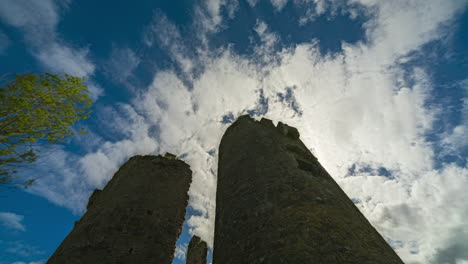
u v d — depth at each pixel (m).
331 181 8.09
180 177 13.82
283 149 9.02
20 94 5.85
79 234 9.94
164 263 10.07
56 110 6.40
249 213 6.81
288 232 5.60
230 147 10.69
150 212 11.11
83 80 7.00
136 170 13.02
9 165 5.43
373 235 5.75
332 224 5.58
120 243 9.58
